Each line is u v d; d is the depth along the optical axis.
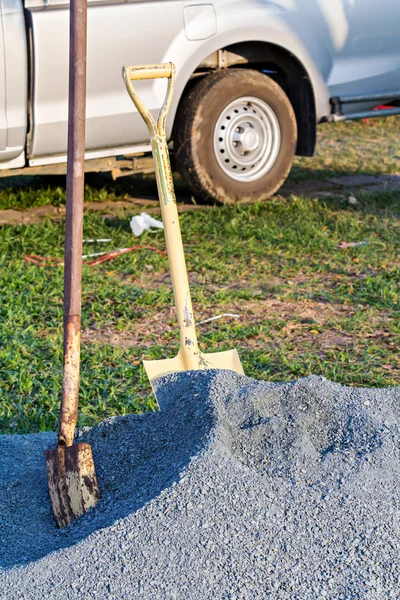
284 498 2.53
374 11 7.43
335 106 7.57
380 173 8.98
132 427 3.05
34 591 2.26
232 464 2.60
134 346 4.54
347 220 6.93
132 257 6.03
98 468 2.87
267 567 2.31
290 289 5.44
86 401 3.79
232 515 2.45
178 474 2.57
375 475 2.65
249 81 7.15
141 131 6.67
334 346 4.50
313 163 9.43
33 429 3.58
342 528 2.44
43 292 5.33
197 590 2.25
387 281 5.52
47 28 6.08
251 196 7.39
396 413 3.00
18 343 4.43
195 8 6.66
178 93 6.76
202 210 7.20
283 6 7.06
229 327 4.71
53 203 7.68
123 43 6.36
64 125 6.34
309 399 2.93
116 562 2.34
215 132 7.13
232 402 2.89
